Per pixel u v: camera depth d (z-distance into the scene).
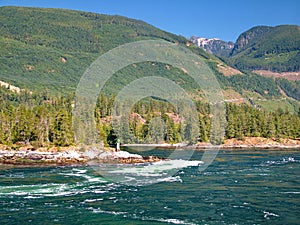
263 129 166.38
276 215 40.78
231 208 43.62
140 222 38.53
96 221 38.88
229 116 158.00
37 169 77.62
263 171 71.69
